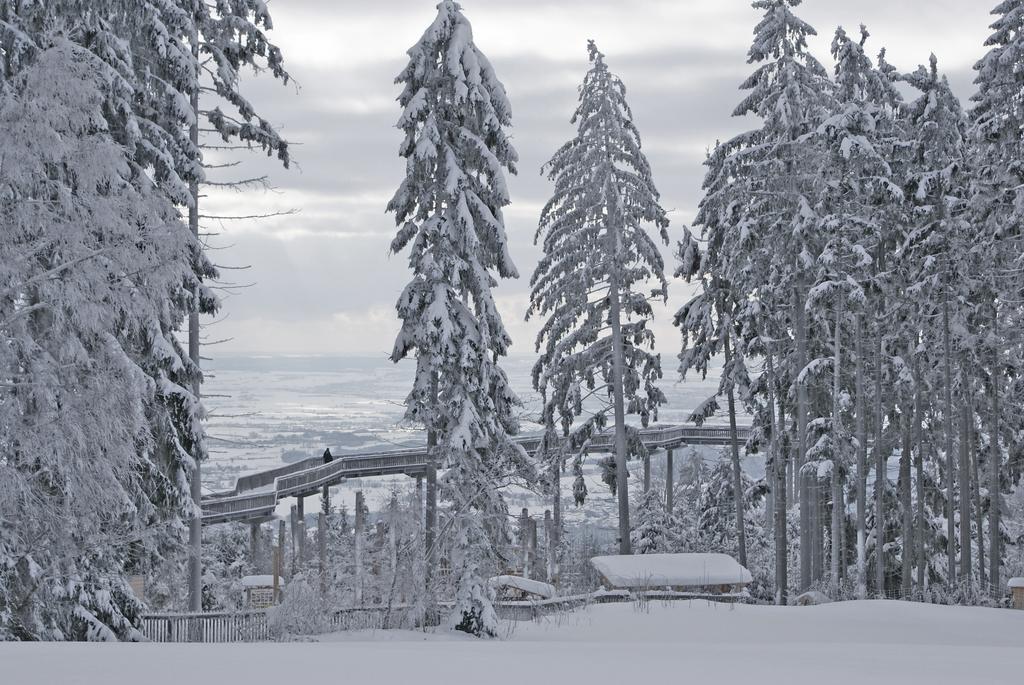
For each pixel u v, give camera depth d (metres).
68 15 21.92
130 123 22.48
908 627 24.81
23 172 14.84
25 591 17.17
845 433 37.34
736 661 9.98
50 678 7.25
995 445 36.59
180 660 8.61
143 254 15.80
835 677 8.12
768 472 44.69
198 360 27.06
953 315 35.78
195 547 25.41
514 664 8.94
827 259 33.84
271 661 8.67
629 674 8.12
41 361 14.95
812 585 36.62
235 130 28.45
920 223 35.62
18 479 14.45
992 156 34.88
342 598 27.81
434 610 25.22
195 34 27.25
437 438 27.23
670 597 33.41
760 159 37.53
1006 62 32.47
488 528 26.00
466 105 27.31
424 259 26.52
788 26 36.84
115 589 20.88
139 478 20.17
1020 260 32.59
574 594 36.16
